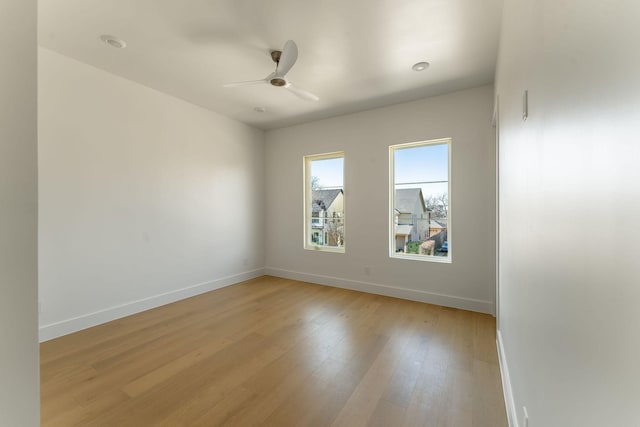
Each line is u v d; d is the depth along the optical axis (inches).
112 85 114.4
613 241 17.7
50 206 98.0
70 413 63.3
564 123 26.8
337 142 165.3
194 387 72.6
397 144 145.4
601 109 19.3
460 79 118.1
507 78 66.7
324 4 75.7
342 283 163.6
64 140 101.2
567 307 26.5
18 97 29.0
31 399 30.2
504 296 77.3
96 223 110.1
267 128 190.2
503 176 78.1
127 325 110.2
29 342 30.1
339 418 62.3
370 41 92.2
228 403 66.7
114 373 78.4
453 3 74.8
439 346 94.0
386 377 77.0
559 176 28.4
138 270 124.0
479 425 60.5
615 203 17.4
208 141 155.5
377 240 151.7
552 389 30.9
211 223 157.6
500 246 88.8
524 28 45.3
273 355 88.3
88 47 96.0
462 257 129.2
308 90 128.6
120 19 81.8
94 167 109.4
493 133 122.0
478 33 87.4
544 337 34.2
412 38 90.3
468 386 73.2
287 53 87.7
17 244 29.2
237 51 98.6
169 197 136.3
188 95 136.1
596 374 20.2
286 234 187.0
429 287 137.3
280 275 189.2
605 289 18.8
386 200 149.0
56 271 99.4
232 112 159.5
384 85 123.6
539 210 36.5
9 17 28.3
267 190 194.4
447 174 136.9
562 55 27.2
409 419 62.1
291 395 69.7
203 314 122.1
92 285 109.0
